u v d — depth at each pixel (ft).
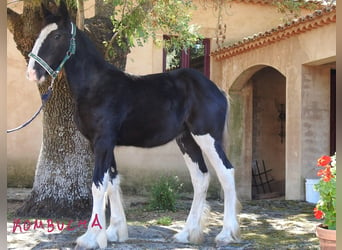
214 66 36.14
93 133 14.83
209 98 15.92
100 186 14.44
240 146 35.42
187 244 16.05
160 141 15.80
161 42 23.86
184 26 22.30
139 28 20.16
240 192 35.45
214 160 15.87
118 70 15.64
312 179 27.35
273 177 38.47
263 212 24.22
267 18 37.86
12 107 34.06
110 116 14.67
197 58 36.70
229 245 15.47
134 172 34.86
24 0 20.53
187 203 28.94
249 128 35.60
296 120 27.86
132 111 15.21
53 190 21.86
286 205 26.25
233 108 35.06
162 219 20.53
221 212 25.50
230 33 36.99
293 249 15.47
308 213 23.79
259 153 38.29
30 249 15.06
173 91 15.79
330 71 28.96
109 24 22.66
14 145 34.01
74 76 14.82
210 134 15.85
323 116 27.94
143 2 20.43
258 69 32.32
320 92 27.86
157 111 15.42
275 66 29.68
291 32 27.30
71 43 14.47
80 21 19.66
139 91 15.39
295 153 27.99
